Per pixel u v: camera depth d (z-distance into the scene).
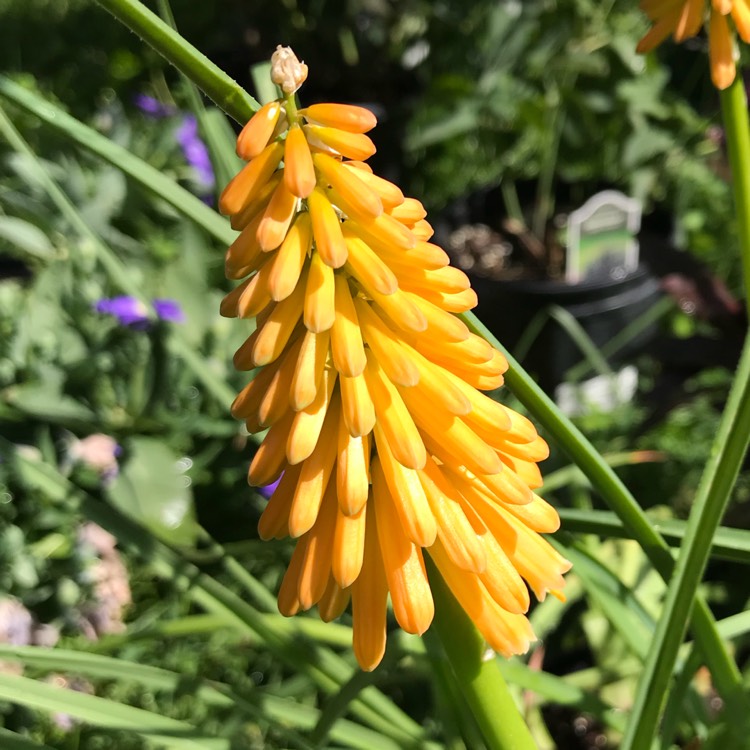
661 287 0.48
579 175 0.57
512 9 0.53
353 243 0.13
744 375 0.17
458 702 0.21
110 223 0.50
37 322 0.38
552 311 0.39
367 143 0.13
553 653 0.37
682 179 0.58
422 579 0.14
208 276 0.42
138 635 0.26
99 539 0.35
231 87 0.14
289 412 0.14
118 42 0.70
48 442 0.35
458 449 0.14
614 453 0.44
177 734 0.18
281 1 0.61
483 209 0.60
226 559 0.26
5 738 0.17
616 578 0.22
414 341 0.14
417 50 0.60
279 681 0.35
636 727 0.17
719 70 0.20
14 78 0.56
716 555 0.18
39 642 0.33
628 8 0.57
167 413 0.37
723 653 0.18
